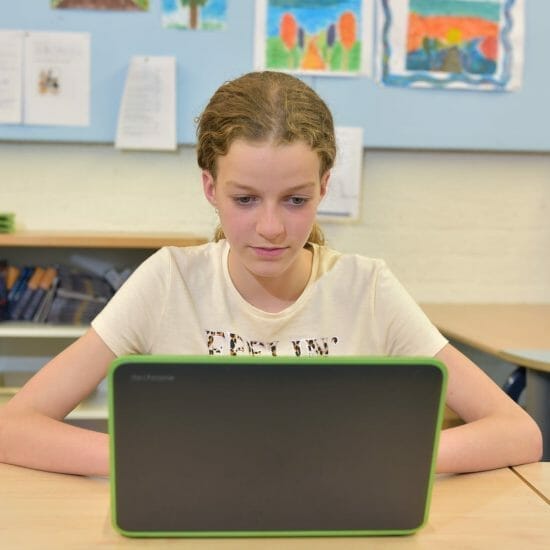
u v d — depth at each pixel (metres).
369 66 2.40
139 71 2.32
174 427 0.64
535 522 0.74
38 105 2.31
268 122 0.82
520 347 1.71
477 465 0.90
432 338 1.10
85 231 2.40
